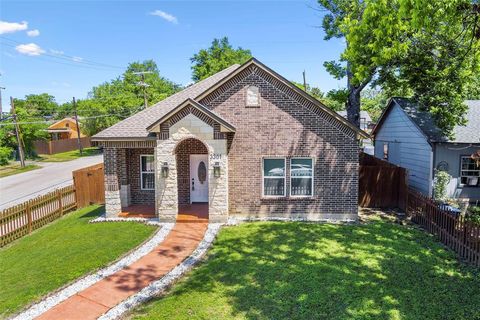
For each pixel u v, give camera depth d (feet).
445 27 41.96
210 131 48.60
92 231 47.24
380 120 90.07
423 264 35.04
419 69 59.67
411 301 27.78
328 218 52.13
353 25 46.83
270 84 50.98
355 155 51.13
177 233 45.62
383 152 90.84
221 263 35.78
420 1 32.12
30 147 156.97
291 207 52.44
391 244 40.78
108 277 33.35
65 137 217.15
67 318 26.50
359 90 76.02
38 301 29.04
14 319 26.45
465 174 64.85
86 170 66.64
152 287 31.19
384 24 39.83
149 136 50.57
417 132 69.26
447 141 62.28
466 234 36.76
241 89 51.37
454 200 64.69
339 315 25.86
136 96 221.66
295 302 27.71
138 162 58.65
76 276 33.40
